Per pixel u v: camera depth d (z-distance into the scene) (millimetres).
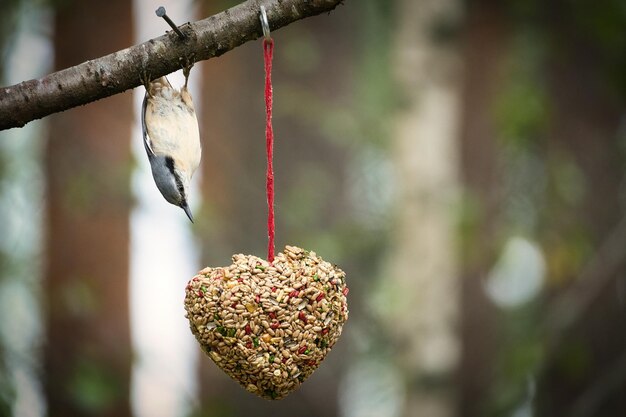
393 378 10742
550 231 10055
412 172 9914
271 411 10922
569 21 10297
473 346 11078
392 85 10508
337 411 11031
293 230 10609
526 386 9445
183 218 9672
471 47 11172
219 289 3945
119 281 9992
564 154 10398
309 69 11000
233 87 11141
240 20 4152
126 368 9695
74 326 9688
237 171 10867
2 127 4168
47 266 9852
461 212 9812
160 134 4906
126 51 4168
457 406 10719
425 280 9758
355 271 10562
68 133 9945
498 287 11188
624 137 10961
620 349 10531
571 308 9664
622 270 10578
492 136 11078
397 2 10680
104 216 9844
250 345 3908
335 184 11125
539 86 10594
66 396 9180
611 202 10812
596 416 10297
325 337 4004
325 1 4156
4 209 9586
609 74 9453
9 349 8469
